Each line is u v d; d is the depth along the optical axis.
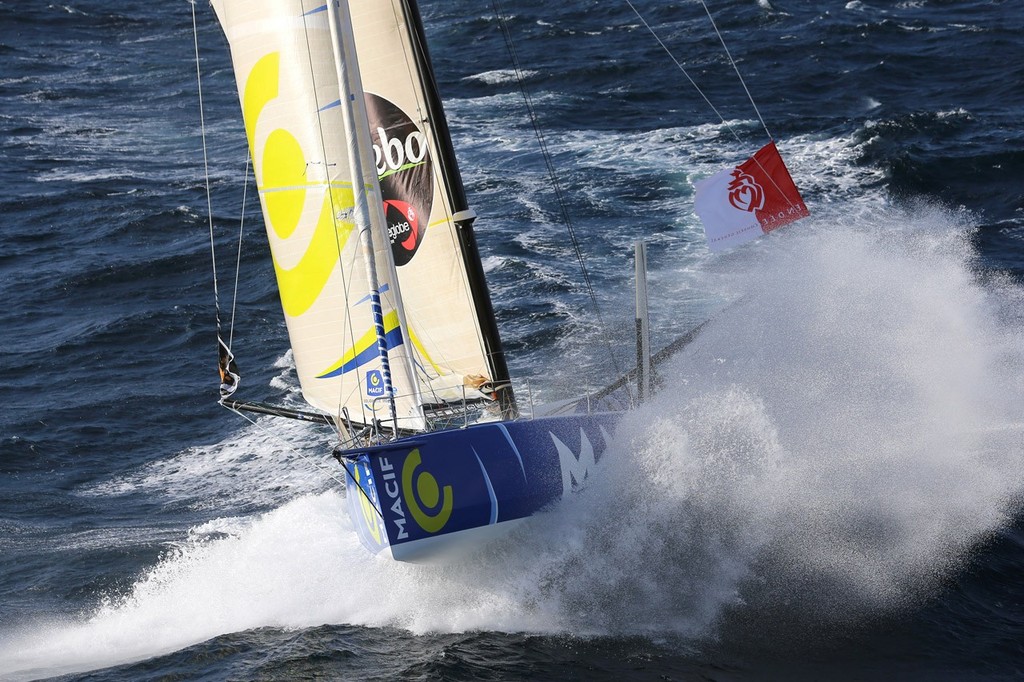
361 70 39.72
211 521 50.28
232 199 107.25
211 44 194.38
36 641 38.91
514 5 189.12
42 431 62.44
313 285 37.50
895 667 32.31
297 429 60.94
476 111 132.88
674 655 33.00
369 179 35.66
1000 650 33.25
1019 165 94.00
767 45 146.12
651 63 145.62
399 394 36.91
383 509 33.34
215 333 76.25
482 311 40.62
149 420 63.84
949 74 129.00
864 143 103.94
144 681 33.81
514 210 93.62
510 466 35.50
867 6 163.50
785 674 31.95
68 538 49.03
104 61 182.88
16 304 83.56
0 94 158.88
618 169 104.12
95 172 119.00
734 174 40.66
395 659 33.59
